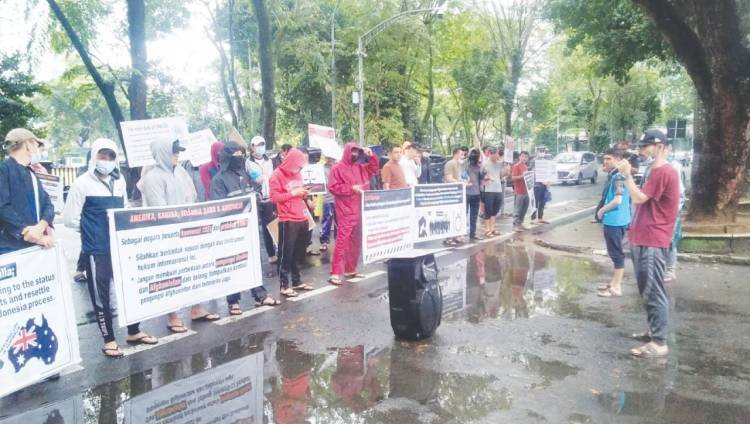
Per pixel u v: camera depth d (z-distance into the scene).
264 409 4.34
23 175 4.88
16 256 4.63
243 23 24.20
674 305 7.26
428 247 11.52
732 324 6.46
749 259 9.71
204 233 6.45
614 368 5.12
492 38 36.62
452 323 6.51
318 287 8.28
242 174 7.20
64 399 4.56
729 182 11.40
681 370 5.07
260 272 7.18
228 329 6.34
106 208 5.48
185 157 9.08
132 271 5.70
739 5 11.40
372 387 4.71
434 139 50.25
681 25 11.23
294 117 30.67
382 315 6.84
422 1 31.95
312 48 24.48
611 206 7.58
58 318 4.96
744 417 4.16
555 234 12.99
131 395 4.62
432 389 4.66
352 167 8.47
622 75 21.11
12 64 14.52
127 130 8.59
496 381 4.82
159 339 6.02
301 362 5.30
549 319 6.66
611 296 7.71
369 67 30.05
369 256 8.95
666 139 5.43
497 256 10.68
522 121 50.88
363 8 29.61
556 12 19.17
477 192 12.37
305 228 8.01
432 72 36.78
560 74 46.47
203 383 4.85
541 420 4.10
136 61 12.32
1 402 4.52
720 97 11.13
